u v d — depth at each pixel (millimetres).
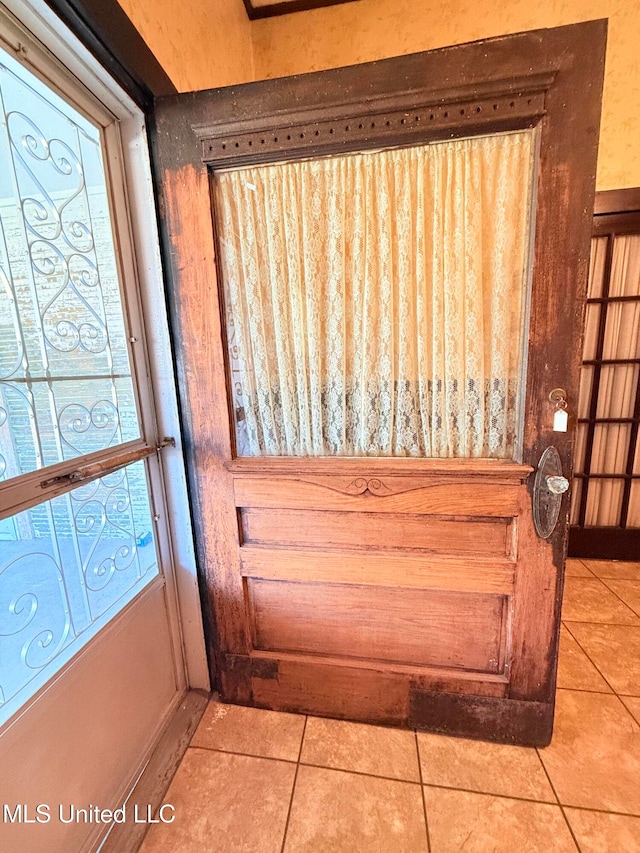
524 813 1007
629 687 1383
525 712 1161
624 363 2080
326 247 1071
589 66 852
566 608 1832
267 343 1146
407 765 1133
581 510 2262
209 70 1369
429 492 1102
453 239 1011
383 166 1005
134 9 938
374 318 1086
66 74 883
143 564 1183
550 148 896
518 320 1015
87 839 925
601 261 2012
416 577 1159
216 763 1146
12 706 752
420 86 912
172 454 1231
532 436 1023
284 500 1188
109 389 1053
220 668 1333
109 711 1012
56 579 868
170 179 1064
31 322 830
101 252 1029
